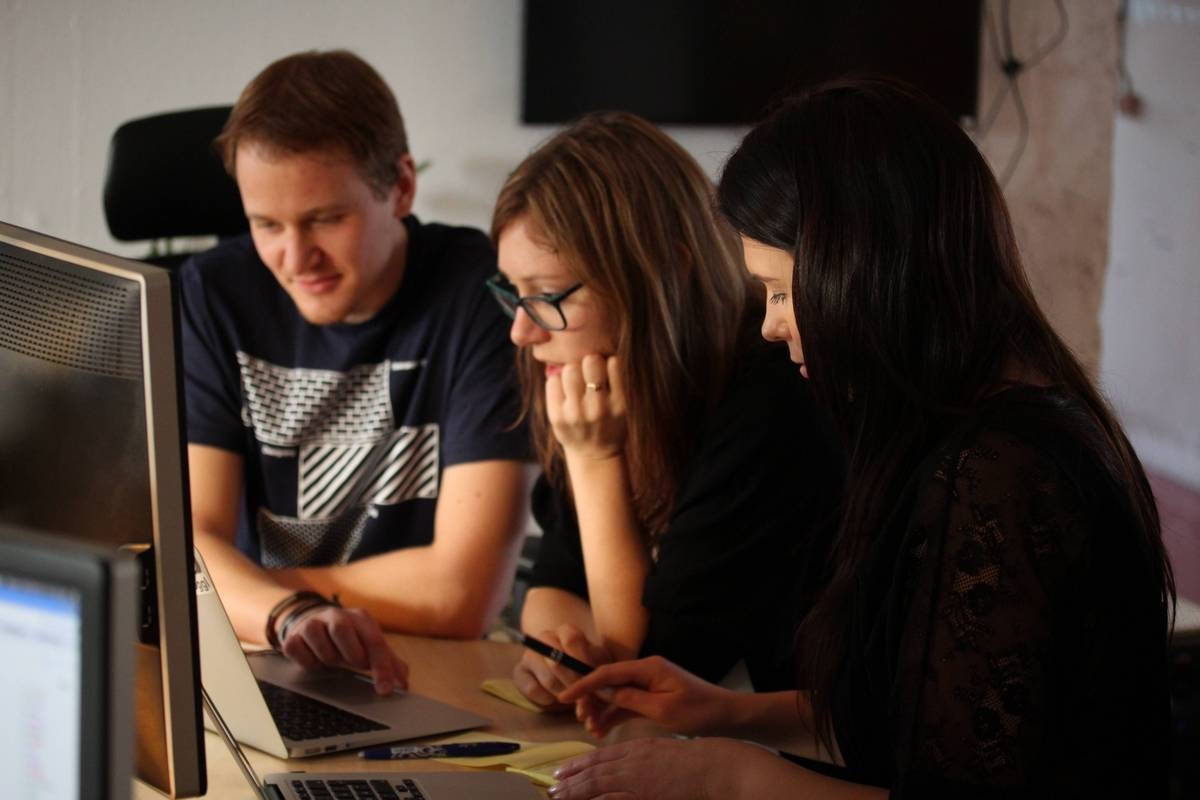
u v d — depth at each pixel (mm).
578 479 1812
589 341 1734
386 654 1595
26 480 1091
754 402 1690
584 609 1837
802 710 1464
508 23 3604
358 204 1866
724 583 1657
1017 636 970
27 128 3201
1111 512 1001
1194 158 4812
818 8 3746
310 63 1884
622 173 1688
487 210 3652
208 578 1339
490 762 1350
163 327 995
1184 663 2031
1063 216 3973
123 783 621
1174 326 4938
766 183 1128
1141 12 5020
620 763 1207
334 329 2027
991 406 1033
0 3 3133
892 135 1069
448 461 1999
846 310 1065
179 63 3311
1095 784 992
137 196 2523
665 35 3684
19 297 1090
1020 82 3887
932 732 981
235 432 2055
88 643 609
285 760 1337
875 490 1081
